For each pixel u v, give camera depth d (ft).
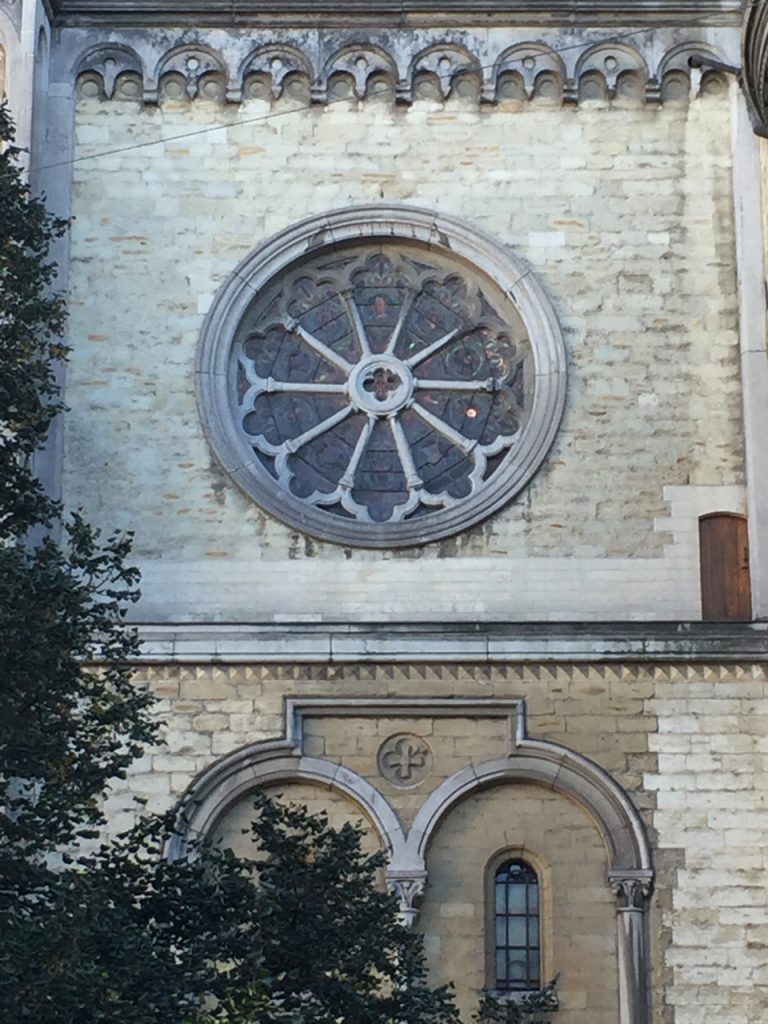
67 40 120.06
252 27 120.37
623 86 119.96
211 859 89.66
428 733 109.50
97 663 107.45
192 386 115.65
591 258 117.60
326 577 113.09
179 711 108.99
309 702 109.09
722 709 109.60
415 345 118.42
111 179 118.32
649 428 115.24
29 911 85.35
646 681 109.91
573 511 114.01
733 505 114.21
